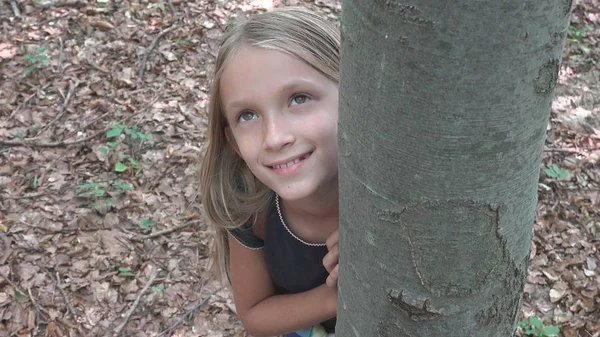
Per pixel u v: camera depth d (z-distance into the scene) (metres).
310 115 1.29
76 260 3.44
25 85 4.70
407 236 0.88
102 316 3.17
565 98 5.05
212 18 5.64
